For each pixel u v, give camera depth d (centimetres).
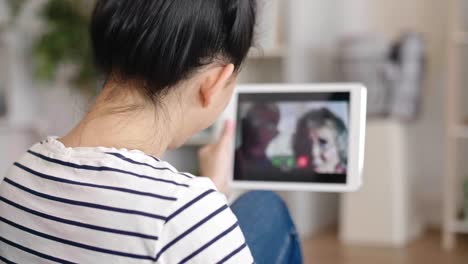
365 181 232
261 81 268
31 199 52
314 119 84
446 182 221
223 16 51
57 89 288
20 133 292
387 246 227
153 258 46
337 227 264
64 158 51
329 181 82
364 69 225
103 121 53
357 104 82
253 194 83
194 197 47
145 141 53
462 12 235
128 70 52
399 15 252
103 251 47
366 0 258
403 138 233
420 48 227
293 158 85
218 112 58
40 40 268
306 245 232
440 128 249
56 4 262
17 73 283
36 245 51
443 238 233
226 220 47
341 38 238
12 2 276
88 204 48
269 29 236
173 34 50
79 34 262
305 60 242
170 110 54
